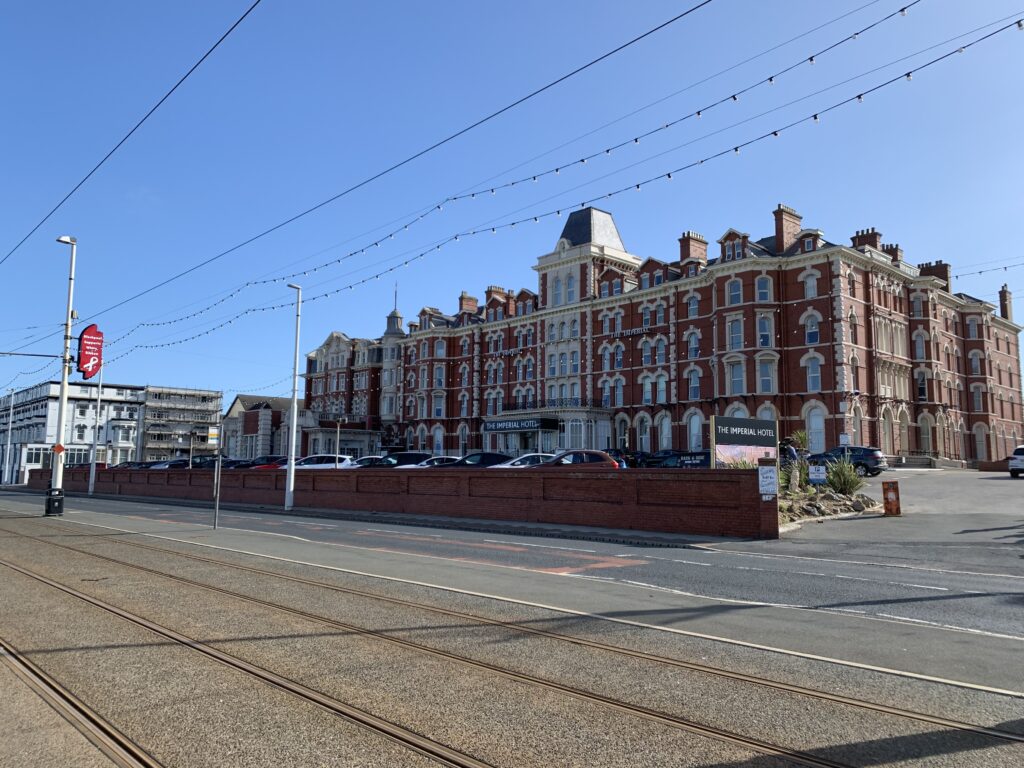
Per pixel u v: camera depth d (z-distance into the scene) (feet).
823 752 16.89
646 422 182.09
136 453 310.86
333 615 30.99
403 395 257.14
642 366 183.42
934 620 30.76
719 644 26.43
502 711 19.49
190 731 18.11
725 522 65.05
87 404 299.38
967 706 20.01
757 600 35.24
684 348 174.81
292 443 105.50
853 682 22.08
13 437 320.50
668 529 68.85
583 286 201.26
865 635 27.94
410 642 26.55
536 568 46.16
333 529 75.51
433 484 93.40
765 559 51.85
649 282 186.19
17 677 22.59
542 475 80.64
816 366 150.51
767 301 156.15
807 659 24.50
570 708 19.75
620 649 25.63
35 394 306.96
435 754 16.71
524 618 30.53
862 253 156.46
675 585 39.68
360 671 23.06
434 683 21.88
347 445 260.21
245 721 18.76
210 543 59.41
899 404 164.55
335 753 16.78
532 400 212.43
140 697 20.62
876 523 70.74
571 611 31.96
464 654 24.97
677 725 18.51
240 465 181.47
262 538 64.18
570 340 201.77
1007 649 25.94
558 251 207.51
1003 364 217.15
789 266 156.25
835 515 77.10
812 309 151.84
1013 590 38.06
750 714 19.29
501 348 226.38
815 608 33.32
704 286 171.12
